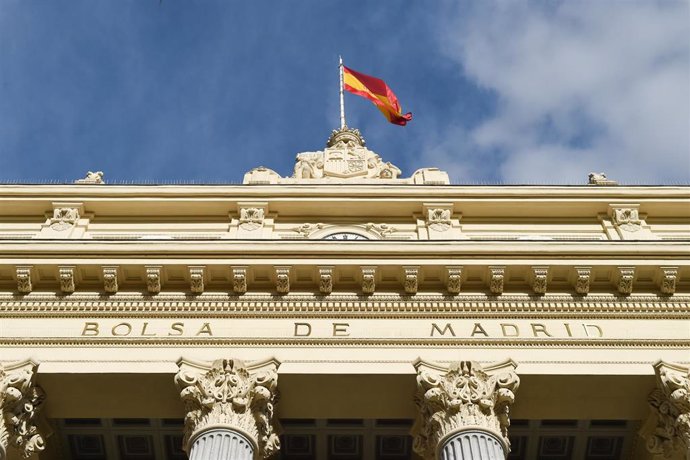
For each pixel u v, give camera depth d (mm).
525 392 26203
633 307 27828
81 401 26266
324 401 26375
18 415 24547
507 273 28094
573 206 33344
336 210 33031
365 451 29344
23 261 27781
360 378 25750
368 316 27516
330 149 39062
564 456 29547
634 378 25812
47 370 25516
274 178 36219
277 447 24859
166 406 26406
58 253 28047
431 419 24438
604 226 33031
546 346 26531
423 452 25359
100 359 25906
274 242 28344
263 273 28062
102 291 28094
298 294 28094
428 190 33219
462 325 27312
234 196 33188
